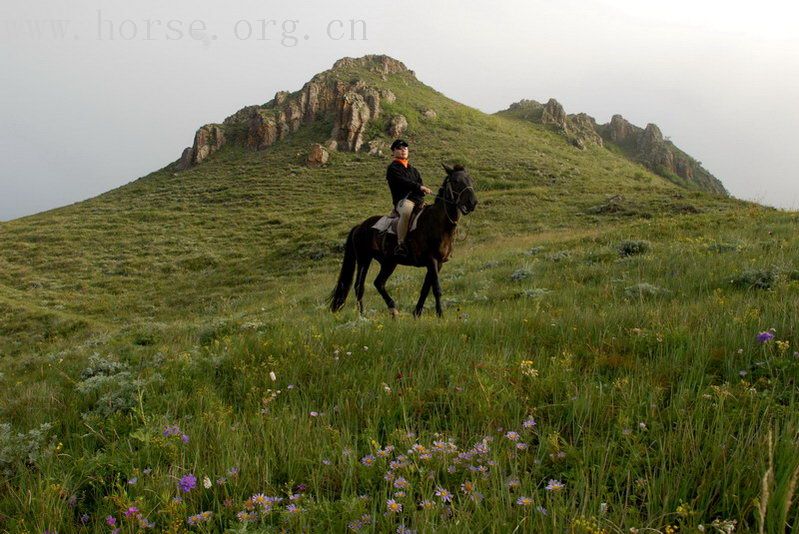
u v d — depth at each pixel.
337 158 70.94
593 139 121.81
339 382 4.40
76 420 4.45
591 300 9.16
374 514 2.45
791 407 3.05
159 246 44.00
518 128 100.12
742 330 4.64
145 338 14.55
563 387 3.90
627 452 2.98
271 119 82.44
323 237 38.34
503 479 2.69
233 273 34.72
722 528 2.20
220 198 59.84
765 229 16.75
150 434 3.59
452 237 9.06
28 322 26.25
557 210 38.31
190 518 2.53
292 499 2.66
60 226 52.09
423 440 3.24
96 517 2.88
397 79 104.50
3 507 3.08
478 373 4.17
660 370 4.11
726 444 2.81
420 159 67.62
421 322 6.83
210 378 5.14
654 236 19.39
